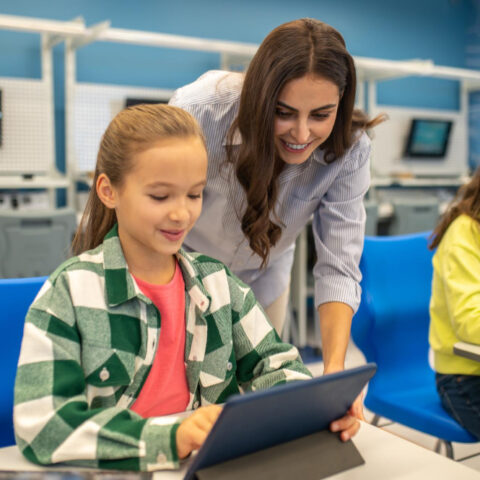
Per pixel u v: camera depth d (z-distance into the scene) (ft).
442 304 5.15
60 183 13.98
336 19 19.15
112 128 2.76
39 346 2.54
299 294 12.35
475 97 21.48
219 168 4.26
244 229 4.22
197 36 17.15
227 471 2.14
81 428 2.37
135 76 16.30
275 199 4.27
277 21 18.29
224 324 3.11
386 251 5.69
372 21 19.74
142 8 16.37
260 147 3.60
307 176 4.41
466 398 4.87
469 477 2.34
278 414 2.10
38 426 2.39
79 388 2.54
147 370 2.83
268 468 2.21
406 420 5.29
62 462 2.39
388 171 19.57
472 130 21.62
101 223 3.06
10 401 3.62
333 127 4.00
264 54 3.42
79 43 13.99
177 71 16.88
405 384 5.69
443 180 19.35
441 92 21.16
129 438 2.35
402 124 19.65
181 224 2.61
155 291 2.89
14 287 3.66
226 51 13.61
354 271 4.52
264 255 4.37
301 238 12.25
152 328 2.84
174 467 2.32
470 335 4.58
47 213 10.99
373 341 5.54
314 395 2.14
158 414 2.91
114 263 2.78
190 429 2.33
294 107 3.39
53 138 14.89
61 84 15.42
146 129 2.59
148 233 2.64
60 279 2.74
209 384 3.05
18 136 14.37
